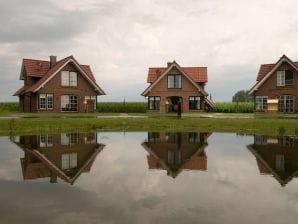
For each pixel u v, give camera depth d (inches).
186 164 399.2
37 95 1669.5
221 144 585.0
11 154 472.4
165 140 642.8
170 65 1785.2
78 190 281.6
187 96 1797.5
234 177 332.8
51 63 1860.2
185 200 256.1
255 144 584.1
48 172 353.7
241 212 230.5
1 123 871.7
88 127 908.0
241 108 2228.1
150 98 1824.6
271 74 1692.9
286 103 1675.7
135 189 286.5
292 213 229.8
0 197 260.4
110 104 2356.1
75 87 1764.3
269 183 310.2
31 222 209.3
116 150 512.1
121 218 217.2
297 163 407.2
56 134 760.3
